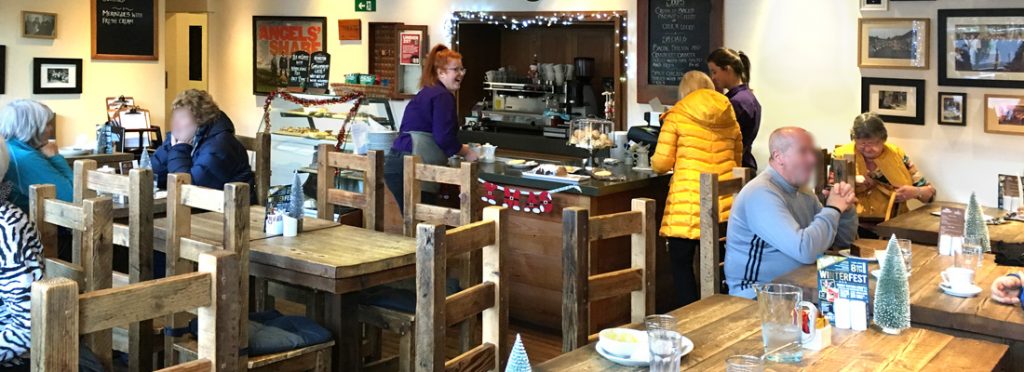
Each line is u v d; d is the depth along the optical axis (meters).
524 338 5.16
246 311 3.20
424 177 4.44
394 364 4.19
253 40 9.25
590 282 3.06
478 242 2.89
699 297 5.14
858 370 2.35
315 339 3.45
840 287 2.73
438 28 8.08
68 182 4.53
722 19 6.55
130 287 2.01
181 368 2.09
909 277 3.30
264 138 5.24
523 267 5.38
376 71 8.52
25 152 4.39
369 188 4.73
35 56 7.79
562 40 7.84
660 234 5.14
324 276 3.52
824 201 4.23
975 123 5.61
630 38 7.04
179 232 3.39
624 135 5.86
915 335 2.65
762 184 3.62
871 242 3.97
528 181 5.21
